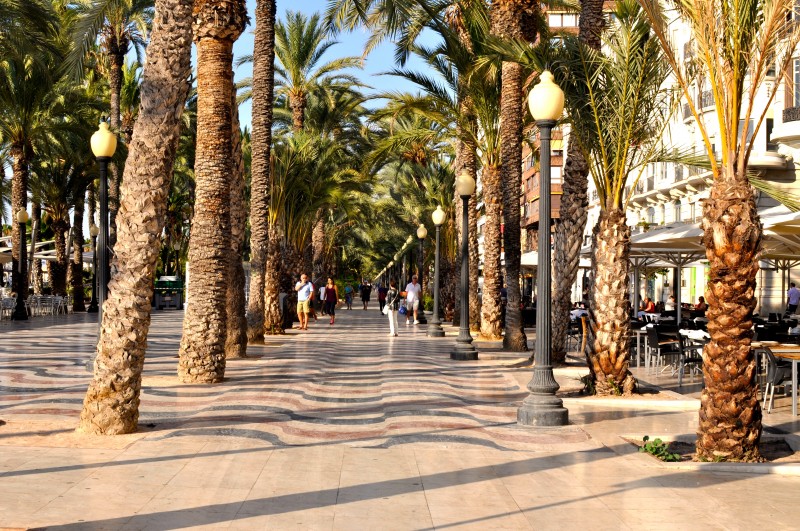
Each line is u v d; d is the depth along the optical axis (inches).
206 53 541.6
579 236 649.6
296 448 326.6
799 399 506.3
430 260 2071.9
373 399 462.9
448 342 954.7
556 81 489.7
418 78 927.7
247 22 551.2
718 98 322.0
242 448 323.0
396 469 294.2
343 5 983.0
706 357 321.4
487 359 722.8
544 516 236.1
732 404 313.7
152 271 347.6
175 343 839.1
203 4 531.8
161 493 250.2
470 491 264.4
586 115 483.5
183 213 2338.8
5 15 880.9
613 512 241.4
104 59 1680.6
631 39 462.6
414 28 970.7
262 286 869.2
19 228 1282.0
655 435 366.6
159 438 336.8
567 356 789.2
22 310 1279.5
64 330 1039.0
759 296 1316.4
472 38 851.4
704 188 1444.4
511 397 481.4
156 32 339.0
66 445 318.3
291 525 220.7
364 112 1664.6
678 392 519.8
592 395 490.0
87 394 343.9
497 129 955.3
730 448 313.7
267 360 679.7
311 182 1252.5
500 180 971.9
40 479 263.6
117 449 313.7
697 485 278.1
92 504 235.1
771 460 317.1
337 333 1111.0
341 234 3041.3
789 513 243.0
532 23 792.3
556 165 2181.3
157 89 337.1
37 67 967.6
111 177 1515.7
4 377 533.3
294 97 1446.9
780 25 310.0
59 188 1517.0
